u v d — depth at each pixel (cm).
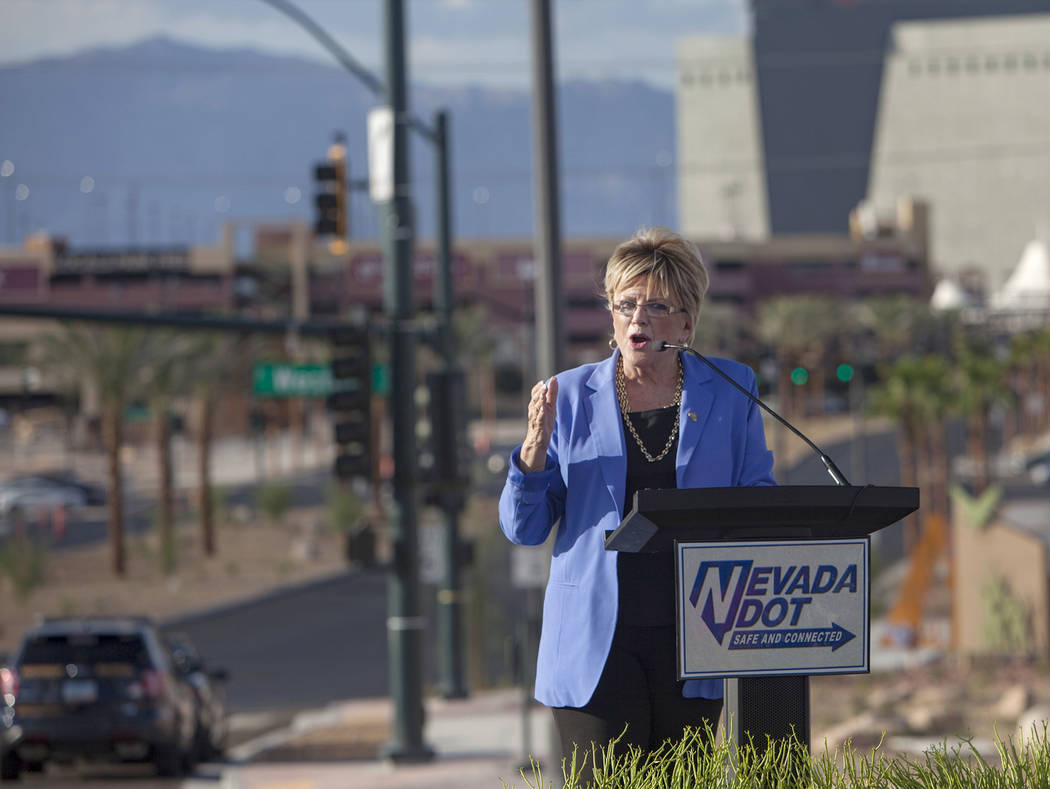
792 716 951
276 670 11481
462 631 8931
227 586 16525
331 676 11069
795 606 923
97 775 5909
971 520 13062
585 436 1095
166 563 17050
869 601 931
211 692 6675
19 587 15312
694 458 1076
